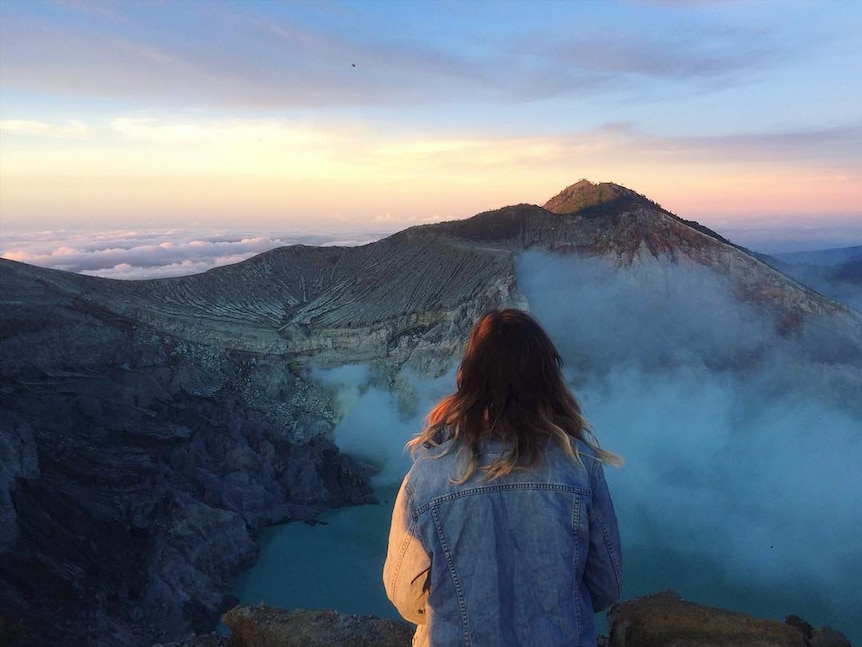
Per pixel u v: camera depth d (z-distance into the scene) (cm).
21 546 3569
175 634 3438
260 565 4231
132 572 3791
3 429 4100
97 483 4275
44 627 3158
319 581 4047
